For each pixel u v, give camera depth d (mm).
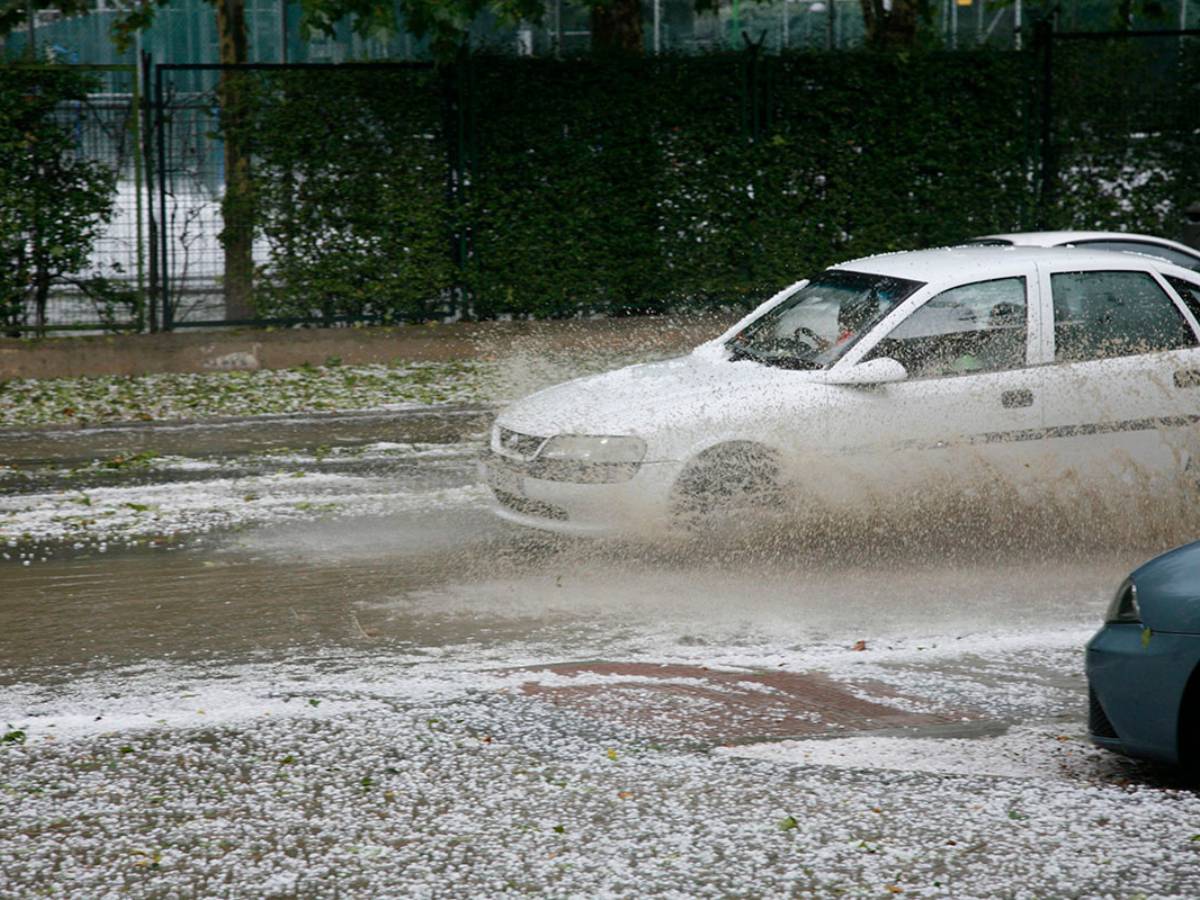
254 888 8305
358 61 30281
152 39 44375
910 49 32719
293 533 17500
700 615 14133
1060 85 33438
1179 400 16359
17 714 11422
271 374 28703
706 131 31844
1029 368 16078
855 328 16297
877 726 10992
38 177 28734
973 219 33469
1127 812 9180
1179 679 9375
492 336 30375
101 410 25516
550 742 10586
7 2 31453
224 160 29609
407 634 13617
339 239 30328
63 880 8438
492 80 30656
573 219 31453
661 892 8164
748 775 9914
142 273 29484
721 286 32344
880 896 8070
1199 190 34156
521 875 8414
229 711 11344
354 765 10141
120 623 14000
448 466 21297
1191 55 33688
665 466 15445
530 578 15523
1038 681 12078
